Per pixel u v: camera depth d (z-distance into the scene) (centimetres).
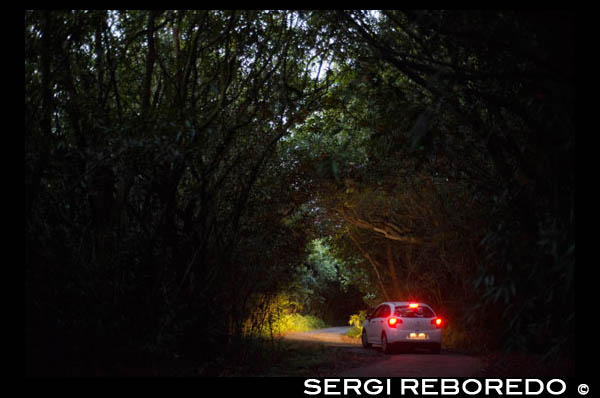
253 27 1201
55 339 880
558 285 764
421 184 1725
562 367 877
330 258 3984
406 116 964
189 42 1188
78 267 920
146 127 952
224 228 1302
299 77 1336
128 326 998
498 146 940
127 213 1066
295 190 1579
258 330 1453
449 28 794
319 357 1470
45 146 873
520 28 712
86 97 962
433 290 2233
